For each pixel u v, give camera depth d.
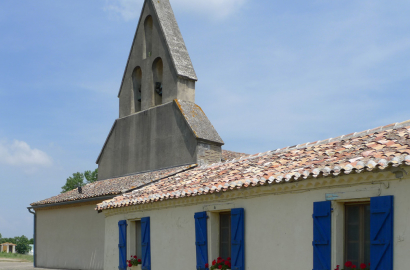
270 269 11.30
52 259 22.81
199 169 17.58
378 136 11.75
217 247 13.16
